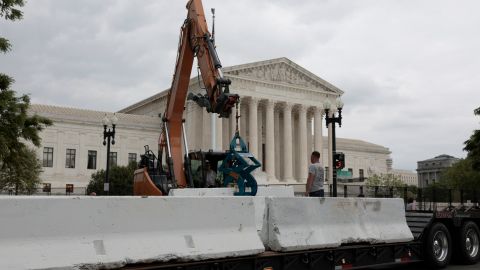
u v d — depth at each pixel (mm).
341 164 24859
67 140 77562
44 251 5238
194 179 13844
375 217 9641
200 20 13312
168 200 6426
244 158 10352
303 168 85250
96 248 5648
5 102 17875
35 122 19922
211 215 6875
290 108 85250
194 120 78188
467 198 22062
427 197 21469
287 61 85562
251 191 10195
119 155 81688
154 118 87125
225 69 78000
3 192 46344
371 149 115000
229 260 6867
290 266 7742
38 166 54094
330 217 8609
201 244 6586
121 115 85062
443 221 11742
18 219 5160
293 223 7898
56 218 5430
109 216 5844
